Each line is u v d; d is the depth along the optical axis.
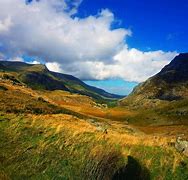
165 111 102.81
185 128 66.38
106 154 22.00
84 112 122.38
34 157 22.95
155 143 23.08
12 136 25.53
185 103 106.31
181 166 20.92
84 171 21.45
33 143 24.66
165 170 20.78
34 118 28.73
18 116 29.08
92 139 24.17
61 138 24.94
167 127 71.00
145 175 20.62
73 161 22.30
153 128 69.88
